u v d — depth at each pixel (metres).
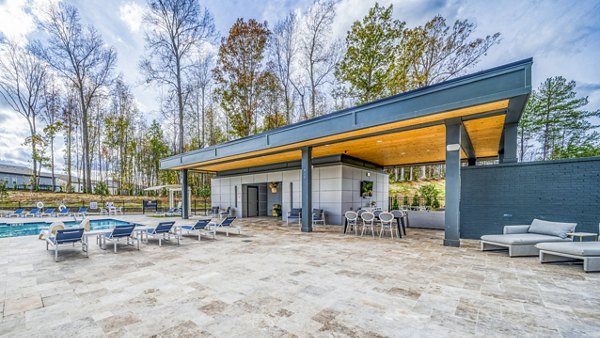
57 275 4.06
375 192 13.92
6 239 7.56
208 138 24.52
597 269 4.02
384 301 2.98
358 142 8.63
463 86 4.93
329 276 3.91
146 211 18.50
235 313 2.70
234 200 15.84
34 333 2.31
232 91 17.66
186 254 5.50
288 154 10.56
